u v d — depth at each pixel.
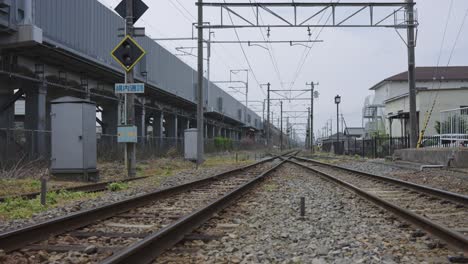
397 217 9.33
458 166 22.45
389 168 25.62
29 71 24.33
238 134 96.19
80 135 18.52
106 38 29.34
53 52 23.47
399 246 7.04
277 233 8.14
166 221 9.06
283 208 11.18
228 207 11.02
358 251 6.74
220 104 64.75
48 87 28.36
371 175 19.11
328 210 10.85
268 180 19.02
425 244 7.11
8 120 24.70
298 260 6.31
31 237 7.02
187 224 7.91
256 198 13.08
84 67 27.89
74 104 18.61
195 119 59.97
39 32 20.91
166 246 6.69
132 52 19.44
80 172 18.45
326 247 7.04
